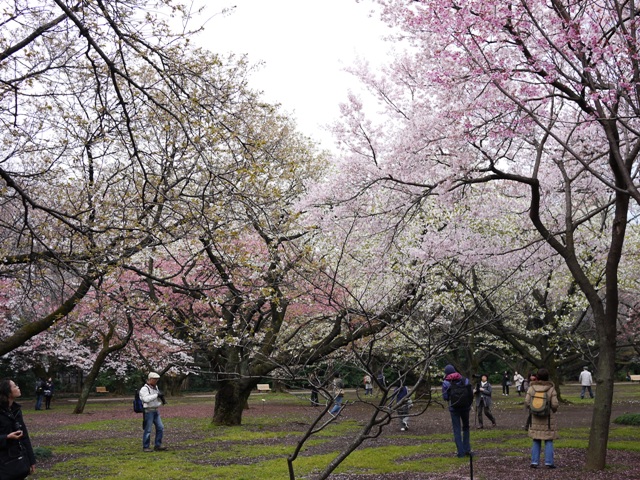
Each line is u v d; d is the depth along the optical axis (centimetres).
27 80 816
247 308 1256
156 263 1677
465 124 1029
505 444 1270
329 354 1455
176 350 1953
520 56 1051
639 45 803
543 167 1413
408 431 1574
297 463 1073
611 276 976
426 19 979
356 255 1503
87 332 1872
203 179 1055
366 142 1361
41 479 971
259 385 3025
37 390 2684
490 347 2745
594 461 952
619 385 3959
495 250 1351
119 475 995
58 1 678
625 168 848
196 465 1085
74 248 952
